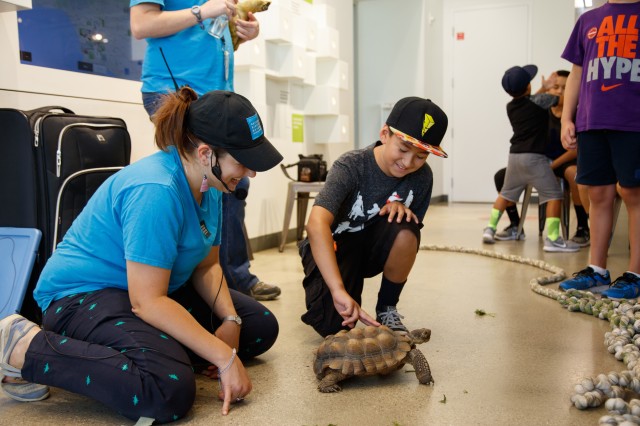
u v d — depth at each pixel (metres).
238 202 2.64
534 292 2.83
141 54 3.24
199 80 2.16
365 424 1.41
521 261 3.65
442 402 1.53
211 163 1.45
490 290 2.88
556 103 4.38
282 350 2.00
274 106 4.35
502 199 4.44
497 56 7.95
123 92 2.96
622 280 2.63
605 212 2.79
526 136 4.21
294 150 4.60
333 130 4.87
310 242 1.85
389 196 2.01
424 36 7.42
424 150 1.75
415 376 1.72
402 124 1.80
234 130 1.41
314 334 2.18
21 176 2.17
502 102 7.99
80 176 2.20
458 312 2.46
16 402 1.59
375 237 2.03
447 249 4.16
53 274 1.60
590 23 2.70
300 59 4.26
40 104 2.54
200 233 1.58
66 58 2.81
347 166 1.95
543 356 1.89
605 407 1.48
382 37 7.67
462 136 8.22
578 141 2.78
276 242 4.43
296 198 4.50
